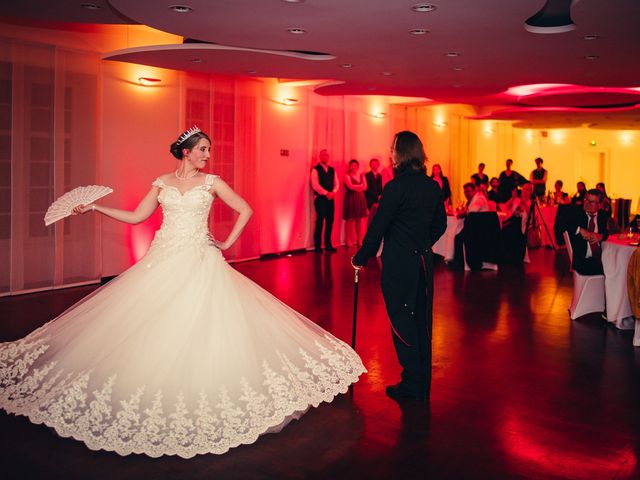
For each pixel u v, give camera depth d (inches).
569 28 219.9
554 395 169.2
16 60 279.3
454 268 397.4
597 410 158.7
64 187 300.7
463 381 179.2
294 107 450.3
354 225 516.7
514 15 198.7
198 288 140.9
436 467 125.8
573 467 126.9
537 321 255.0
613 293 243.6
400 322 157.9
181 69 322.0
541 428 146.4
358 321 247.4
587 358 204.4
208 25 220.1
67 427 128.6
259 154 418.6
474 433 142.6
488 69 310.5
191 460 125.7
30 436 134.6
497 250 390.9
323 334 167.0
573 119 605.9
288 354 149.9
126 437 125.5
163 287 140.9
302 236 469.7
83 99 306.8
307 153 466.6
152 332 134.9
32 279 293.4
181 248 145.4
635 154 788.6
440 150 634.8
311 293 304.5
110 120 323.9
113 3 193.6
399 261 156.3
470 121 685.9
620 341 225.9
